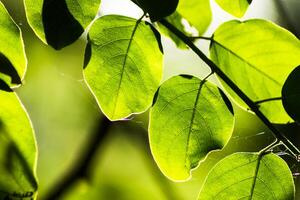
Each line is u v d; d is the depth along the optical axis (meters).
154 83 0.62
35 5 0.61
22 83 0.61
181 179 0.62
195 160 0.62
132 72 0.62
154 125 0.62
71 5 0.61
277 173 0.62
